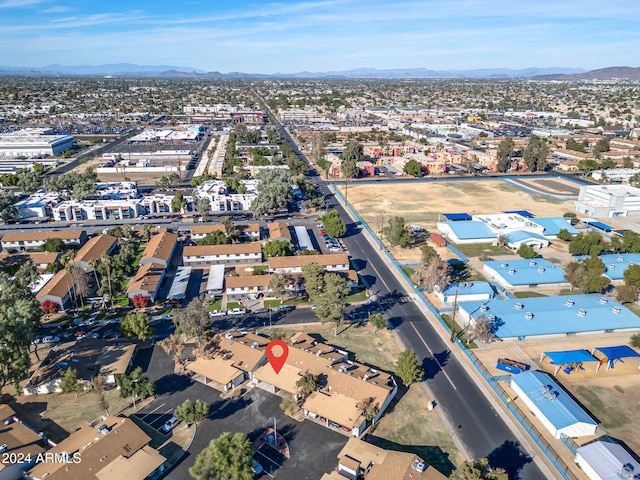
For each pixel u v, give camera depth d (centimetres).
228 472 6444
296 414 8294
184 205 19350
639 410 8462
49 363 9356
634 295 11975
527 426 8044
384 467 6731
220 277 13362
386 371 9425
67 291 12131
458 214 18800
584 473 7075
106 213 18912
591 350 10262
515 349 10300
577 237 15338
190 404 7862
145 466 6856
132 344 10262
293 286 12438
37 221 18688
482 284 12838
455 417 8262
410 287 13262
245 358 9369
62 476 6506
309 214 19625
